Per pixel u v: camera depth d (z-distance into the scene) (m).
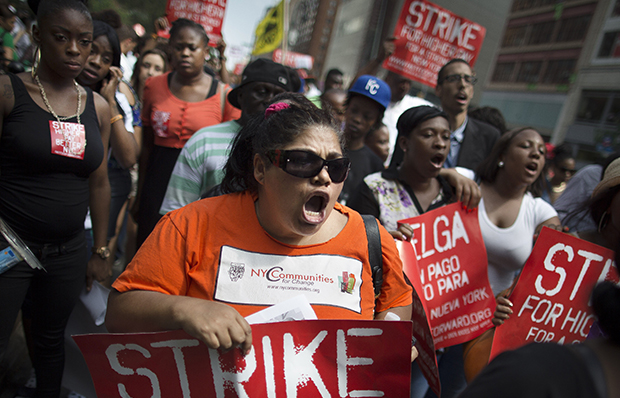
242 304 1.12
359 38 49.56
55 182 1.76
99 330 2.05
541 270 1.91
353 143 3.22
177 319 1.00
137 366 1.13
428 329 1.44
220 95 3.18
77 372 2.10
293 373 1.13
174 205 2.32
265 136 1.13
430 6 4.48
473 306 2.10
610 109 27.25
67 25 1.62
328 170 1.10
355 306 1.20
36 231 1.75
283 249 1.17
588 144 27.94
